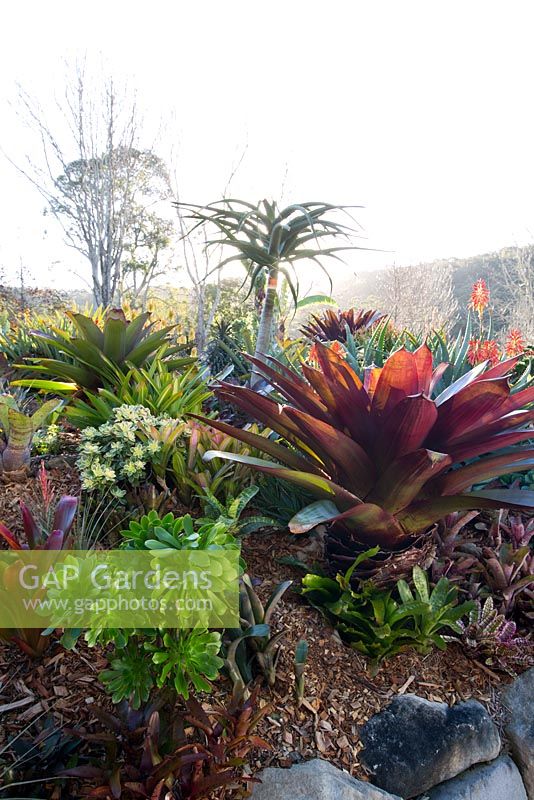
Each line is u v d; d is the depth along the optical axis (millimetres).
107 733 1388
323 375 1856
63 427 3285
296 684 1775
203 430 2629
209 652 1354
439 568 2223
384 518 1774
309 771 1571
